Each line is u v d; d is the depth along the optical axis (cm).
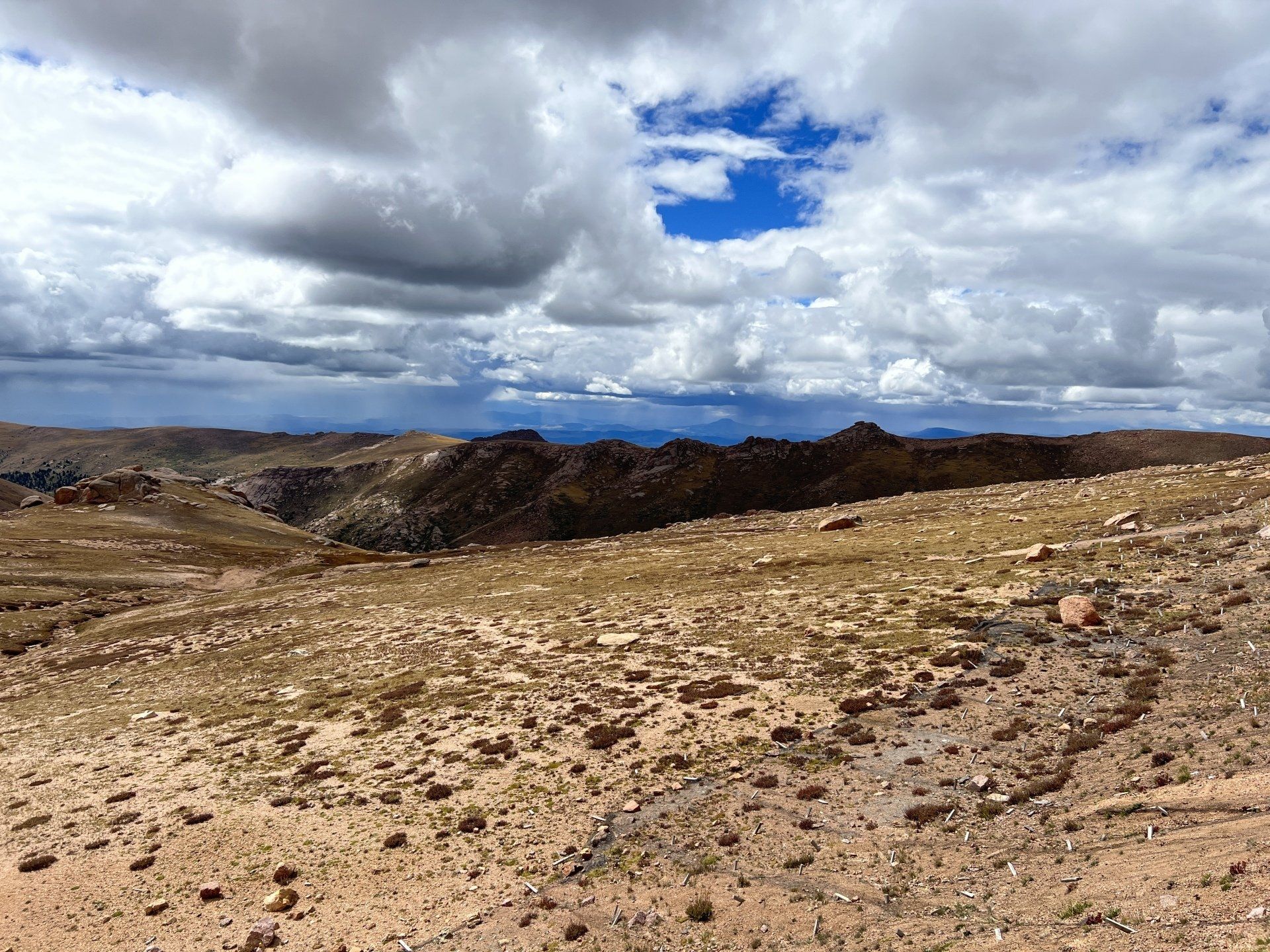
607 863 2227
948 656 3462
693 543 10406
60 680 6100
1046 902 1573
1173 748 2195
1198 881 1417
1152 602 3834
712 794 2558
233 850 2575
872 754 2680
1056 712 2775
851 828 2202
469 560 12069
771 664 3822
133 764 3641
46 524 14488
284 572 12325
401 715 3816
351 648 5766
